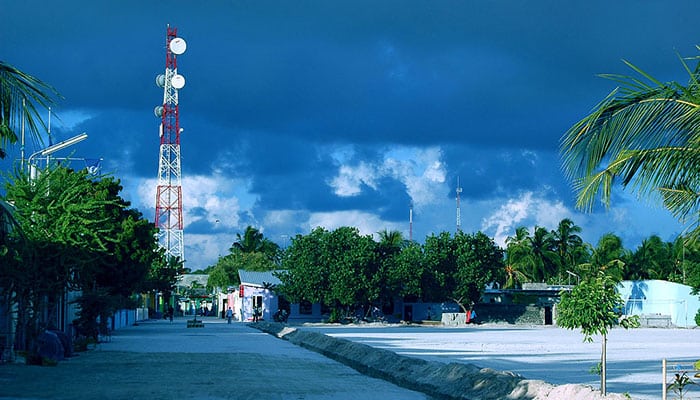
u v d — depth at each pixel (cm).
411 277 7725
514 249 10344
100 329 4284
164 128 8931
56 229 2781
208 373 2422
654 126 1311
